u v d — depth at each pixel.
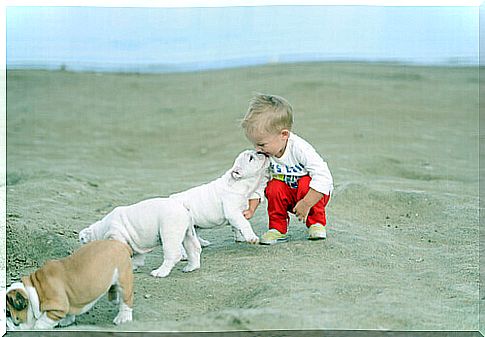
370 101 6.11
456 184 4.39
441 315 2.62
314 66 6.84
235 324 2.51
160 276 3.01
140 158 5.21
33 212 3.83
